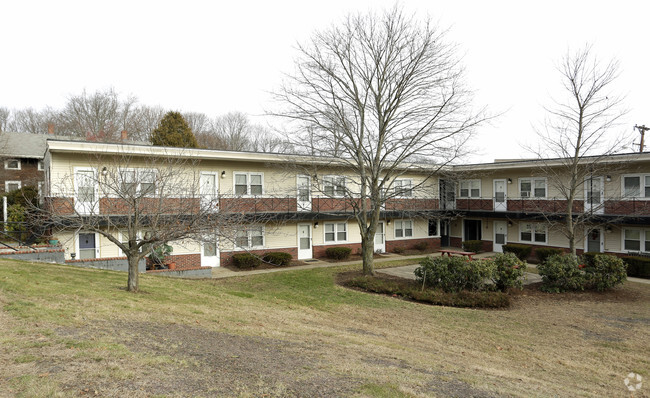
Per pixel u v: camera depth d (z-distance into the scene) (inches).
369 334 365.7
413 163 728.3
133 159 655.1
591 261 647.8
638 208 758.5
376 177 645.9
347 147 625.0
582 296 554.9
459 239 1146.0
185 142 1390.3
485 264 539.2
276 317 394.9
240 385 193.0
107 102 1748.3
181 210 393.7
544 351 347.6
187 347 245.8
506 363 313.4
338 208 916.6
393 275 693.9
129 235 411.2
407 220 1080.2
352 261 879.7
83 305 316.5
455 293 523.2
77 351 211.8
